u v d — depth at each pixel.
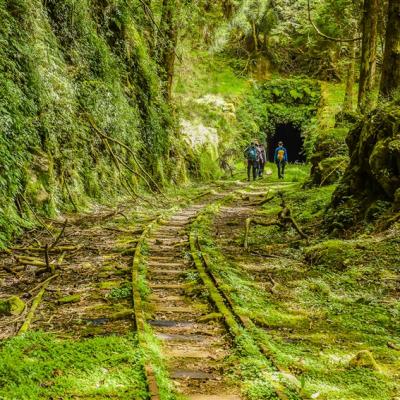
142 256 11.28
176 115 32.91
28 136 15.25
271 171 39.16
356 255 10.62
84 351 5.99
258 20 48.19
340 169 20.50
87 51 20.83
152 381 5.11
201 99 40.84
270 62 49.53
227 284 9.05
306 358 6.20
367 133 13.59
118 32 24.77
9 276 10.04
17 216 13.51
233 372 5.62
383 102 14.76
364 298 8.64
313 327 7.52
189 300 8.49
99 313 7.68
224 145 40.06
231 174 38.94
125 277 9.67
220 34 44.25
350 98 29.19
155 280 9.69
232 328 6.80
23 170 14.87
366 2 21.50
